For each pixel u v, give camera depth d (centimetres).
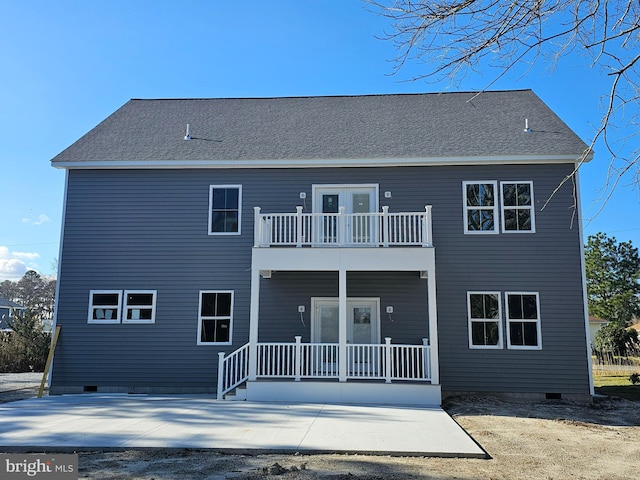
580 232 1375
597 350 2789
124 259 1457
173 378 1397
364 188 1458
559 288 1359
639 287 3419
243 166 1459
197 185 1485
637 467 667
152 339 1418
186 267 1447
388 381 1182
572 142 1409
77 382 1406
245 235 1453
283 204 1460
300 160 1436
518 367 1334
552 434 888
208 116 1725
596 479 608
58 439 770
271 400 1188
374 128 1584
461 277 1382
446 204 1418
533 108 1636
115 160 1465
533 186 1405
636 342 2827
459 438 794
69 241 1470
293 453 711
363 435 809
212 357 1402
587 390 1312
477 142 1453
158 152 1497
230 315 1420
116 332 1425
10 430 838
